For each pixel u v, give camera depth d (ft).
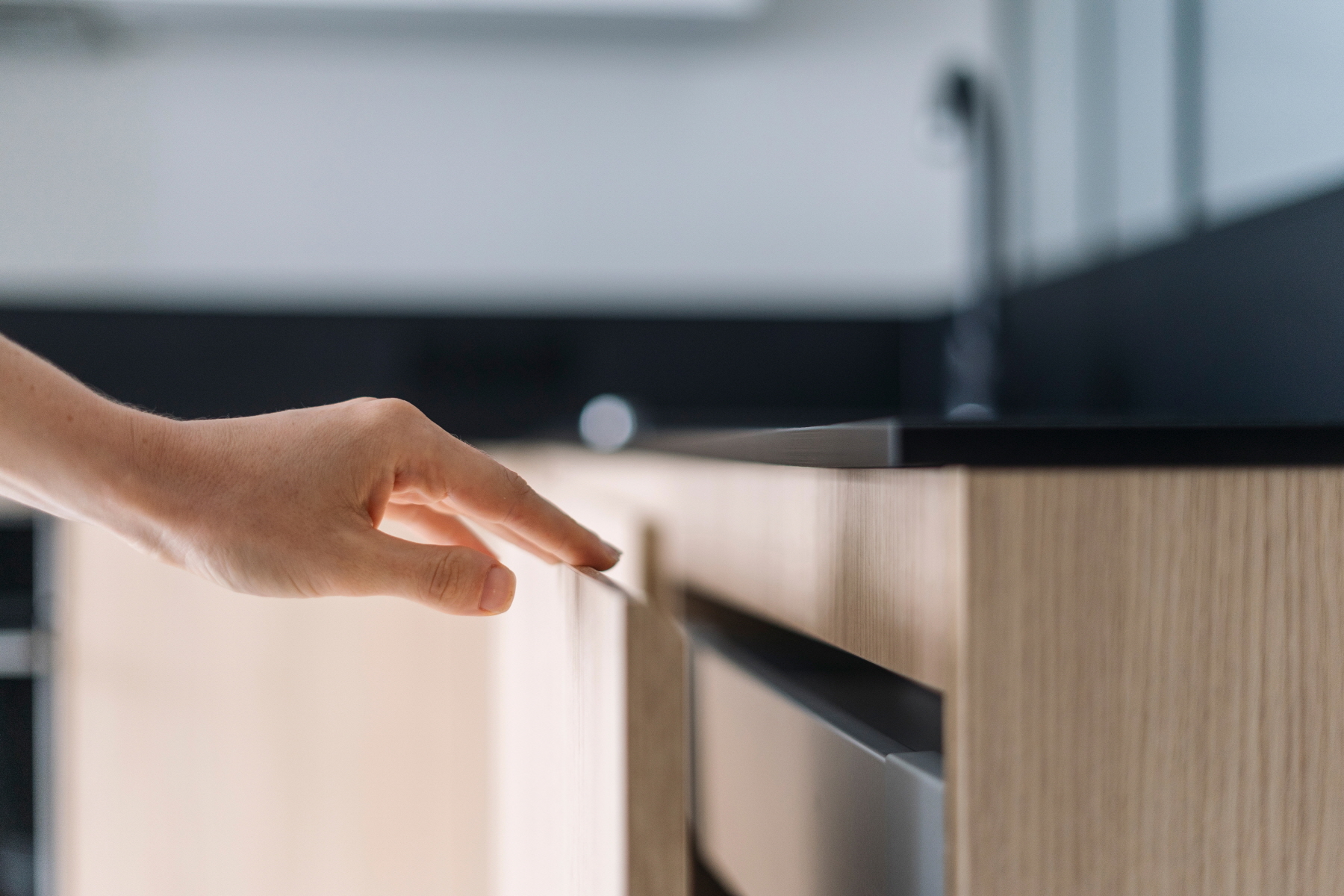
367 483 1.83
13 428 1.82
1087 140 4.68
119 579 4.22
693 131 6.32
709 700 2.42
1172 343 3.56
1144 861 1.32
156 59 5.94
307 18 5.81
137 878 4.19
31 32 5.67
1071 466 1.29
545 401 6.21
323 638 4.29
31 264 5.88
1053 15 5.06
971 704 1.28
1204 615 1.32
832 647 2.19
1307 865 1.34
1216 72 3.59
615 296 6.29
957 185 6.38
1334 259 2.67
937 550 1.34
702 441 2.48
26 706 4.38
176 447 1.87
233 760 4.25
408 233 6.15
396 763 4.31
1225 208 3.54
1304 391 2.81
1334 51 2.92
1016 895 1.29
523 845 2.56
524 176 6.23
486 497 1.86
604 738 1.48
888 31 6.36
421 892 4.31
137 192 5.94
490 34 6.16
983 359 4.92
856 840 1.58
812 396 6.37
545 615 2.12
